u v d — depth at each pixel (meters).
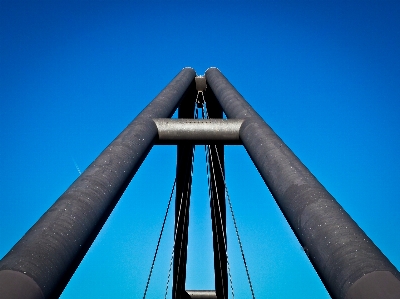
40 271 5.25
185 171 18.42
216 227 18.72
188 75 16.69
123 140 9.16
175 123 11.27
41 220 6.10
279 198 7.21
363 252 5.29
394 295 4.69
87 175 7.47
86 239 6.32
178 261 19.19
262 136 9.25
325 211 6.12
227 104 12.64
